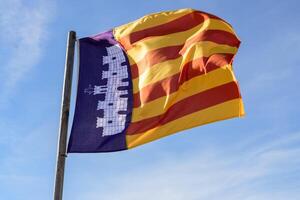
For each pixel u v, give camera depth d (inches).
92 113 593.3
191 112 591.5
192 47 625.3
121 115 592.1
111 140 577.3
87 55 631.2
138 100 602.9
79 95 605.3
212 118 588.4
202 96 598.5
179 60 624.1
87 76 618.2
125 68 627.5
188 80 609.0
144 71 622.8
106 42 650.2
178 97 598.9
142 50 639.1
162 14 661.9
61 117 580.7
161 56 627.8
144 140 577.9
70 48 620.1
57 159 559.8
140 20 661.3
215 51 621.9
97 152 570.9
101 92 607.8
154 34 648.4
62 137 569.9
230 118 589.3
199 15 653.9
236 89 601.6
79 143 574.2
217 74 609.0
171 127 585.6
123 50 641.6
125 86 613.0
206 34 634.2
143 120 589.3
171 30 649.0
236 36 639.8
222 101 596.1
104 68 626.8
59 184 545.0
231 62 613.0
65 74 606.9
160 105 594.9
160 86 606.5
